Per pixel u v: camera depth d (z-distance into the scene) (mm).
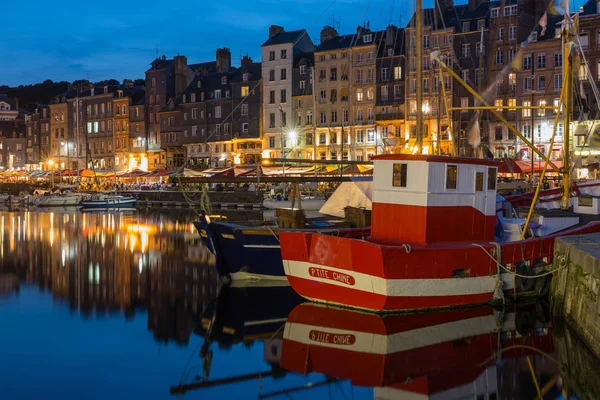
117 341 14961
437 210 16266
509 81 67312
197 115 92688
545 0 68000
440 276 15797
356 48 78438
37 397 11523
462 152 61094
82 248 31484
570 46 19859
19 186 93500
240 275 20906
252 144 87500
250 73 88250
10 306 18516
